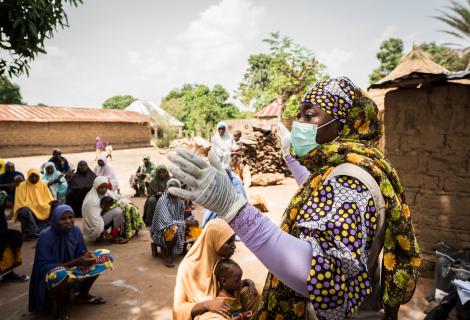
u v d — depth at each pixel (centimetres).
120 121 3056
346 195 104
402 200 121
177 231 516
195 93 4278
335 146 117
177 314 273
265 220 103
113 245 625
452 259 360
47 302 380
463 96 418
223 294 280
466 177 421
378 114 129
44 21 484
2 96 4144
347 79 125
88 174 841
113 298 421
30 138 2506
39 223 689
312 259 95
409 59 1096
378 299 127
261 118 2584
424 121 444
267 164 1259
